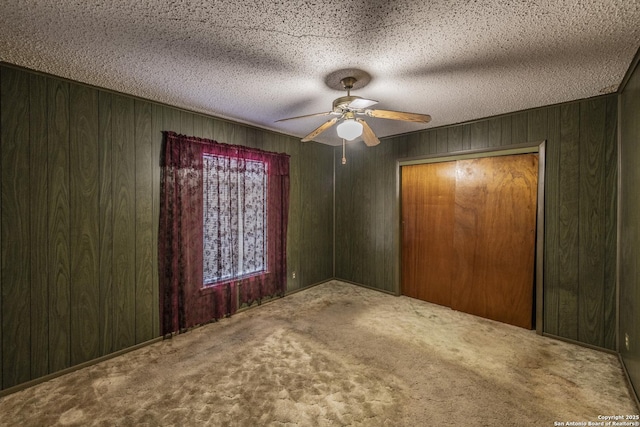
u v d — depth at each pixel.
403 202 3.99
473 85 2.32
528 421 1.71
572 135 2.65
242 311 3.42
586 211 2.59
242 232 3.40
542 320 2.81
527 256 2.99
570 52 1.82
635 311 1.91
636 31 1.59
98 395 1.94
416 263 3.88
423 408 1.81
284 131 3.84
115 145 2.46
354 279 4.54
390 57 1.89
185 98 2.63
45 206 2.12
